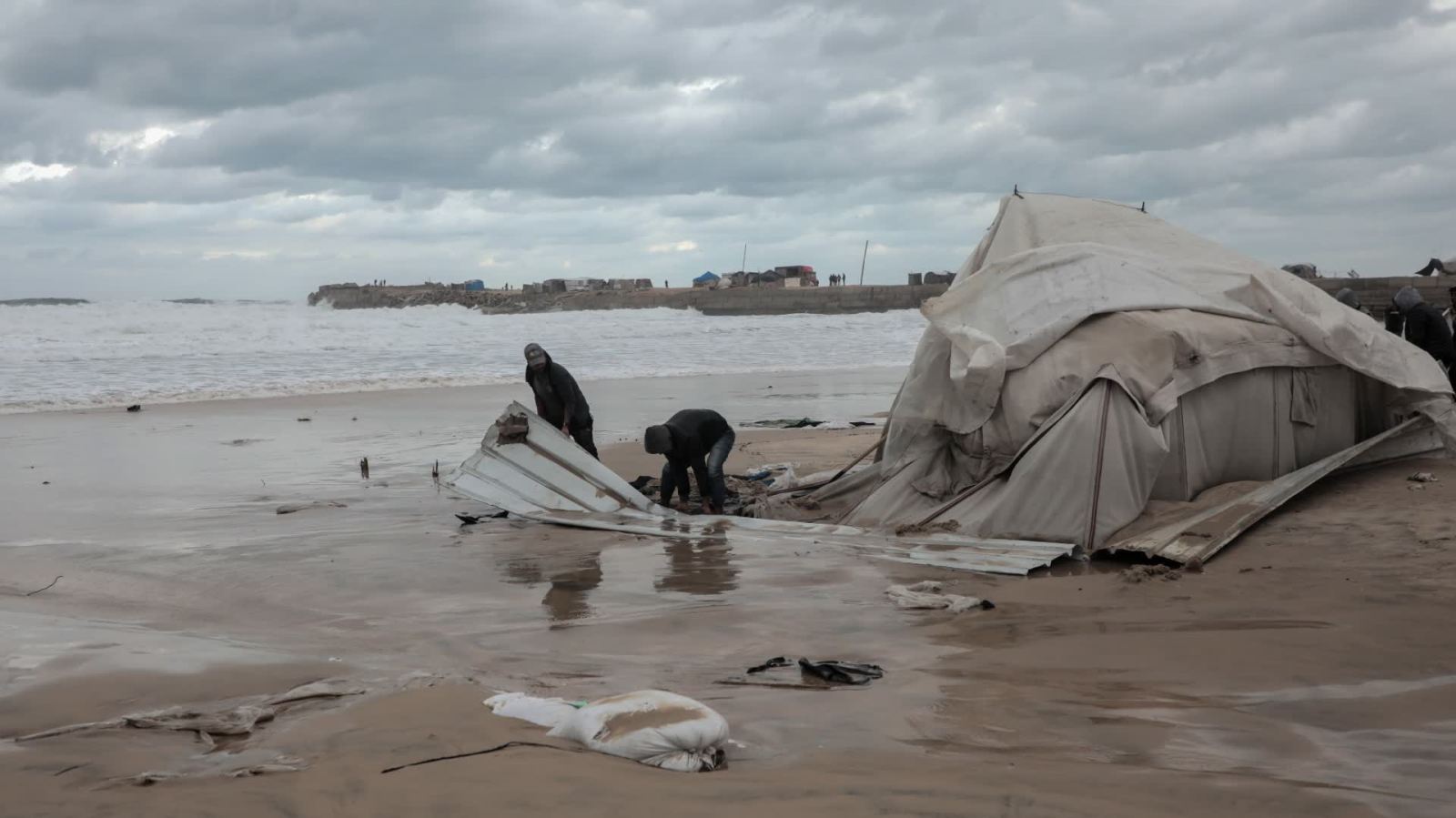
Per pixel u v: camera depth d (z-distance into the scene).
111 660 5.79
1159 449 8.35
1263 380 9.27
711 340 42.31
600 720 4.23
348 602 7.23
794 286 77.56
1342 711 4.59
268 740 4.43
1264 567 7.31
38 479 12.73
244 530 9.69
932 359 9.91
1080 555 7.95
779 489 11.28
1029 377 8.95
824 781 3.78
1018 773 3.89
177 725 4.65
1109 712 4.68
